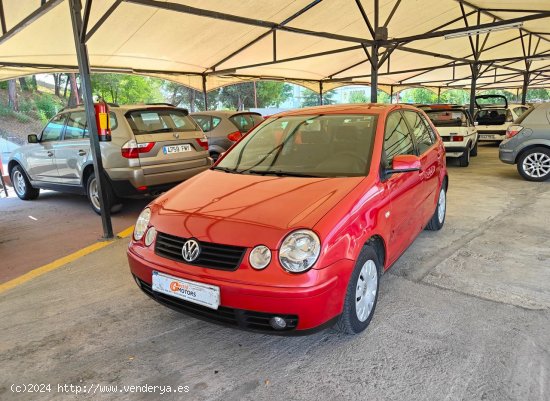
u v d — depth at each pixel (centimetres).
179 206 274
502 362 237
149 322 298
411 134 391
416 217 370
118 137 552
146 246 267
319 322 225
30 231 553
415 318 289
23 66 967
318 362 244
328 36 933
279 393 219
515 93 4319
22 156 726
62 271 398
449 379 224
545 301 311
